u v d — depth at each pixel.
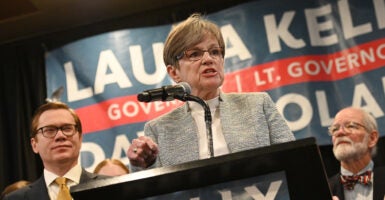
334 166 3.76
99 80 3.97
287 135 1.50
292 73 3.70
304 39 3.78
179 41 1.55
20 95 4.38
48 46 4.45
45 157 2.42
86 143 3.85
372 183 2.96
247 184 1.06
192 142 1.50
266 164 1.03
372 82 3.57
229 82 3.78
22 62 4.45
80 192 1.04
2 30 4.41
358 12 3.73
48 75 4.10
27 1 4.07
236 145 1.46
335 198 1.30
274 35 3.81
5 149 4.25
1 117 4.33
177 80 1.60
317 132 3.55
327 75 3.70
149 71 3.93
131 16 4.36
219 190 1.07
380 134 3.46
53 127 2.45
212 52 1.55
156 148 1.29
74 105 3.96
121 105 3.88
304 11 3.84
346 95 3.61
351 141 3.07
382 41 3.62
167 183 1.05
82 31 4.44
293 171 1.04
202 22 1.58
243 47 3.83
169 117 1.58
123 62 3.98
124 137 3.81
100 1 4.16
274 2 3.88
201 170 1.02
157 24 4.29
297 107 3.62
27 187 2.40
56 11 4.25
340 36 3.74
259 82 3.73
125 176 1.04
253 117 1.51
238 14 3.91
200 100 1.35
